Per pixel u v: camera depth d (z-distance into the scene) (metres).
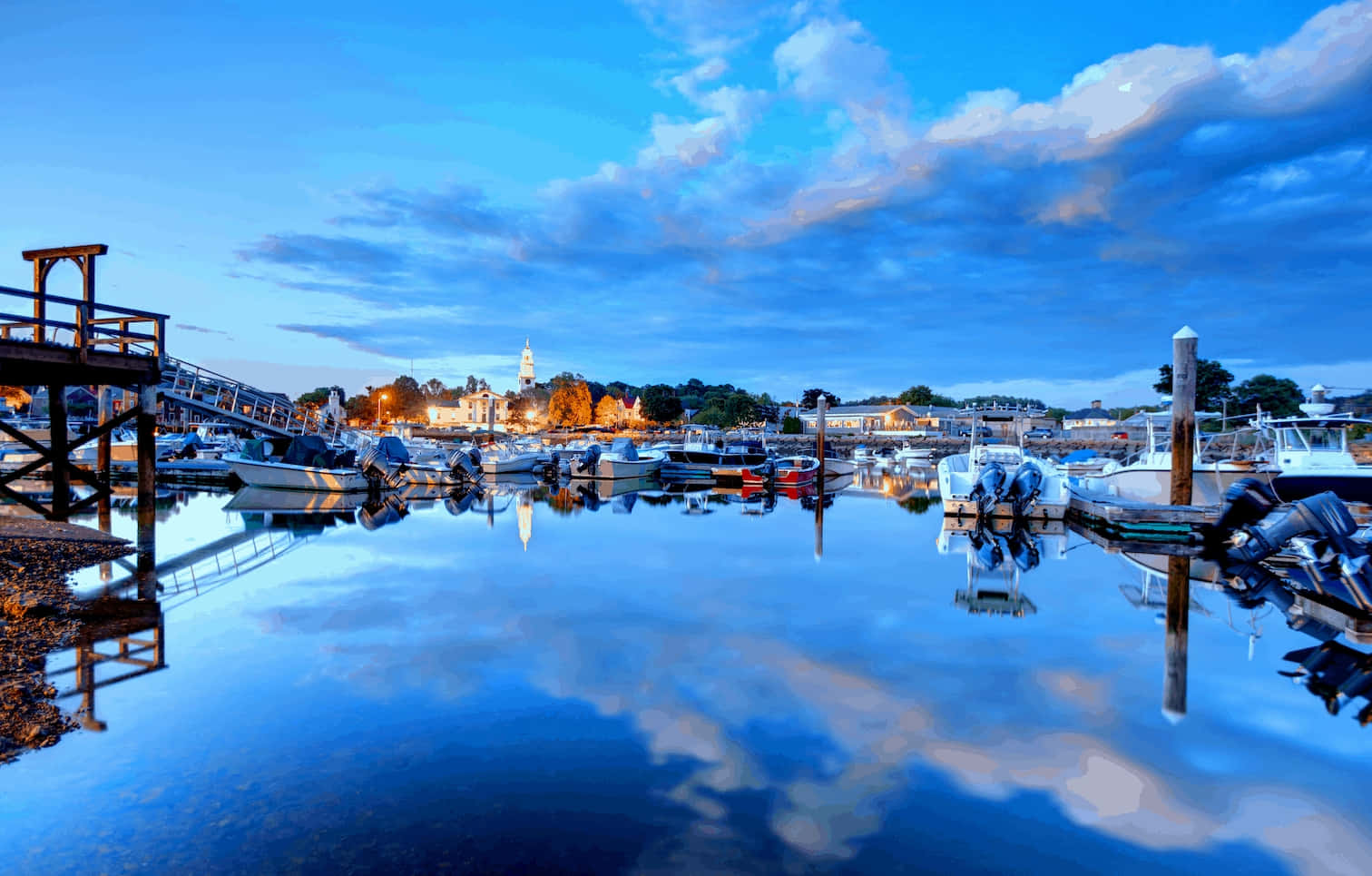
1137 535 18.41
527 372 159.62
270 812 4.94
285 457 30.25
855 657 8.45
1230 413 60.72
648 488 36.41
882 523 21.73
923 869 4.47
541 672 7.79
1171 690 7.53
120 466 34.03
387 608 10.49
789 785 5.43
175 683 7.32
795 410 104.94
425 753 5.84
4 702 6.72
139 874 4.22
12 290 13.09
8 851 4.43
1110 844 4.78
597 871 4.36
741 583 12.52
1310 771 5.81
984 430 61.91
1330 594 11.26
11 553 12.92
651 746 6.03
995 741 6.27
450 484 35.53
